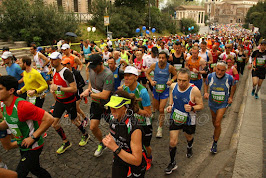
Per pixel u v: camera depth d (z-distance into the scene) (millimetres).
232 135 4688
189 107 3256
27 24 16422
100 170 3654
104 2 26594
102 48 14109
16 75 5273
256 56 6836
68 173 3572
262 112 5805
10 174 1978
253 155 3781
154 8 41375
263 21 36875
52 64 3840
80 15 26250
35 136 2598
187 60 5816
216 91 4078
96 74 3781
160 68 4773
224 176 3301
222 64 3881
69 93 4035
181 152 4199
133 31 29078
